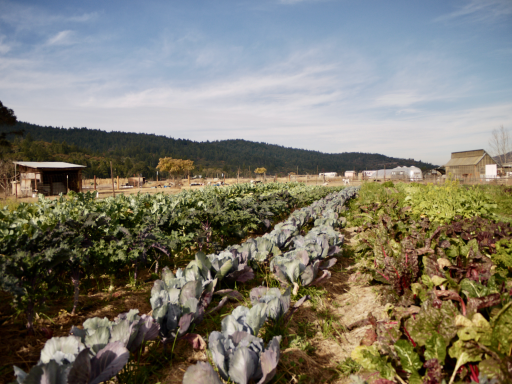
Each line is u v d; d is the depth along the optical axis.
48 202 6.14
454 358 1.99
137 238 4.41
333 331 3.36
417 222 5.78
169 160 95.12
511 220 7.15
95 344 2.15
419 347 2.05
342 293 4.55
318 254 4.76
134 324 2.35
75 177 37.81
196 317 2.99
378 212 7.88
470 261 2.75
